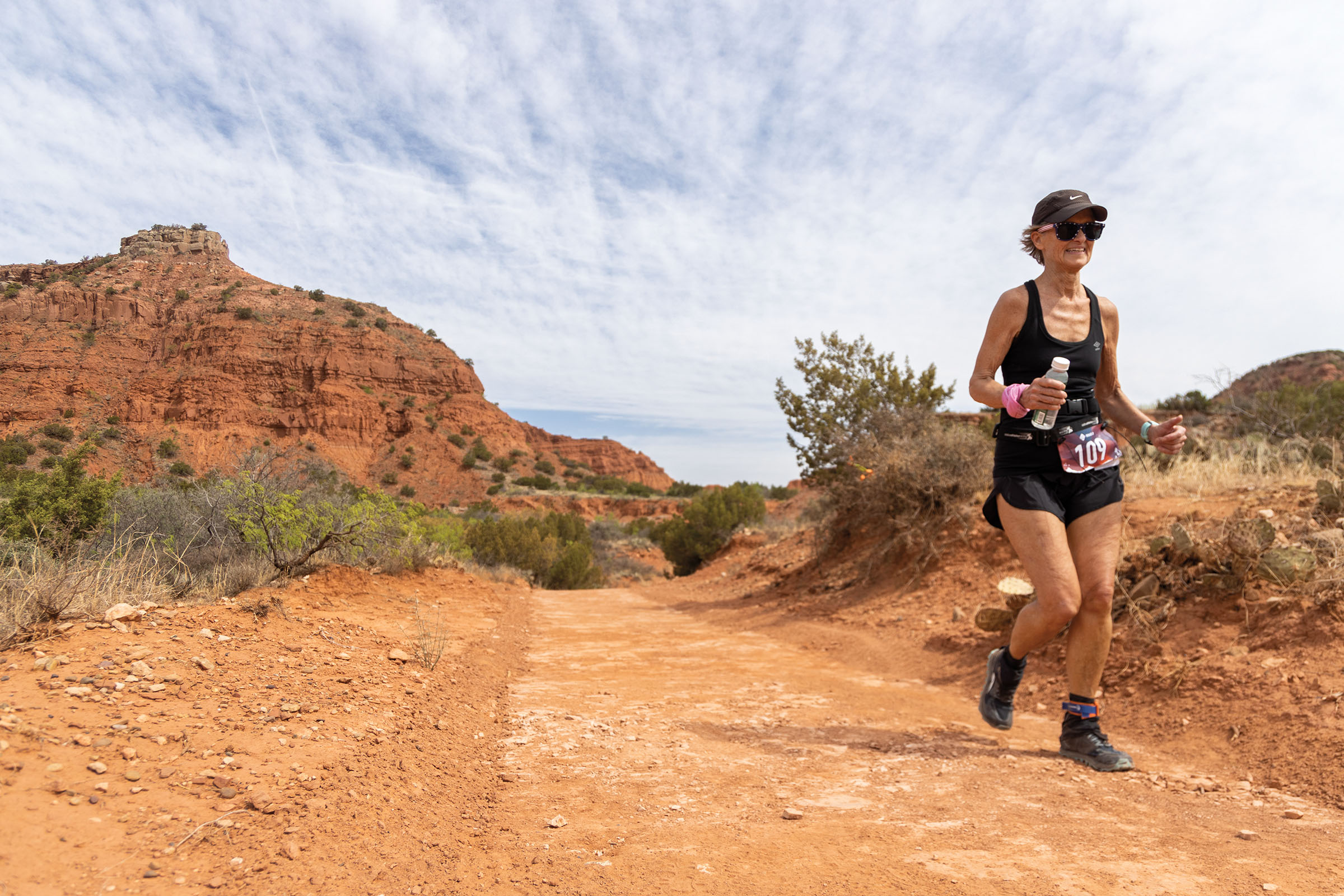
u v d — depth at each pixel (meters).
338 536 7.83
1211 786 3.07
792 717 4.62
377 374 110.81
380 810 2.32
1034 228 3.58
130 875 1.66
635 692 5.40
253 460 8.37
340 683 3.81
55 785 1.99
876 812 2.67
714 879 1.98
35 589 3.62
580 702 4.97
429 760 3.04
